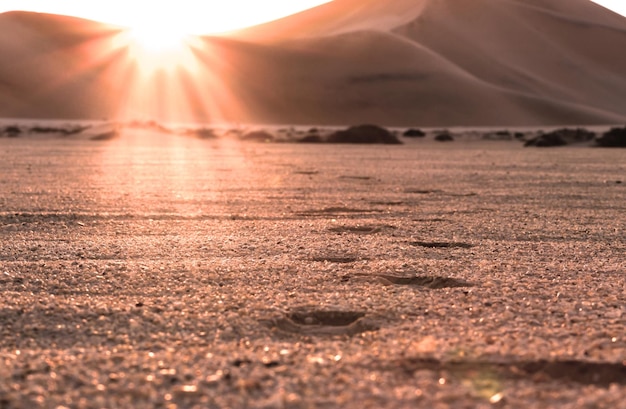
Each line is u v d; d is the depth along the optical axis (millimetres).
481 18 195625
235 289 7852
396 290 7812
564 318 6711
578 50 195625
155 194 18750
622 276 8703
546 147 61281
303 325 6641
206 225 13320
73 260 9609
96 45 160625
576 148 58875
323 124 145125
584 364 5305
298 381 5016
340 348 5812
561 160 38875
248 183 22656
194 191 19766
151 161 34969
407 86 155500
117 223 13469
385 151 50688
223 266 9117
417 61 163750
